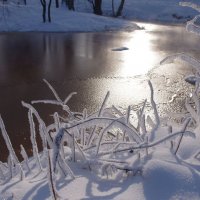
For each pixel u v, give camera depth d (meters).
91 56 16.94
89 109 9.37
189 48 19.03
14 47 19.22
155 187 2.21
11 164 2.61
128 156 2.71
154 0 44.88
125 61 15.80
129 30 28.83
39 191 2.26
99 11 38.50
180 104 9.88
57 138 2.22
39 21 29.14
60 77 12.81
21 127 7.59
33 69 14.01
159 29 29.41
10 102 9.65
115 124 2.50
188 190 2.16
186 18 39.69
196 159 2.57
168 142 2.82
